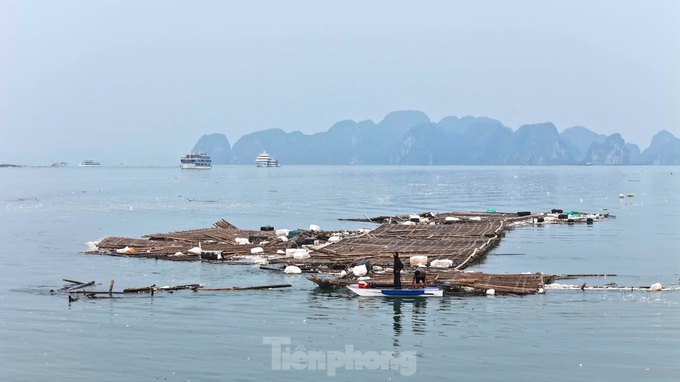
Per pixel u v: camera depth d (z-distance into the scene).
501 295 44.97
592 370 30.58
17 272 54.25
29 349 33.66
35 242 74.19
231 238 71.19
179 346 34.16
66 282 49.97
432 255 59.44
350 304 42.75
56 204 136.38
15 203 139.50
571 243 73.19
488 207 126.56
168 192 182.12
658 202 138.62
